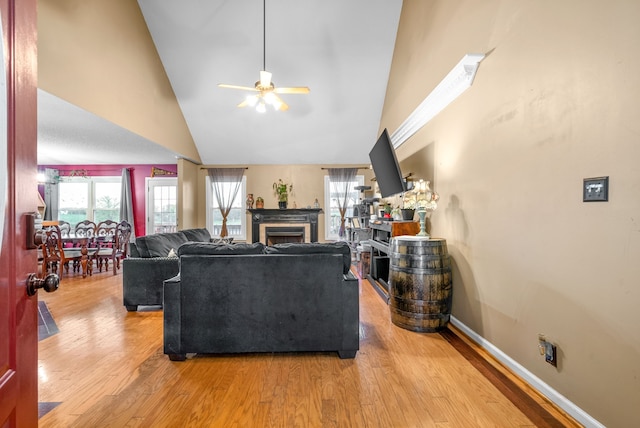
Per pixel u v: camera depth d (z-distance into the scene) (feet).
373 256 16.26
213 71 18.38
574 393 5.63
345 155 24.49
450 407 6.04
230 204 24.67
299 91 13.34
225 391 6.61
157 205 25.25
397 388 6.70
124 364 7.81
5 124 2.21
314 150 23.93
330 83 19.11
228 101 20.06
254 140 22.91
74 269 19.12
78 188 25.34
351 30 16.67
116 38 14.08
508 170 7.44
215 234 25.08
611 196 4.92
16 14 2.62
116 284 16.12
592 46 5.23
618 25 4.80
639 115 4.51
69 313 11.75
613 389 4.91
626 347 4.71
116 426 5.53
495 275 8.00
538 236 6.48
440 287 9.71
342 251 8.36
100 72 13.05
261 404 6.15
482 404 6.13
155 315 11.53
